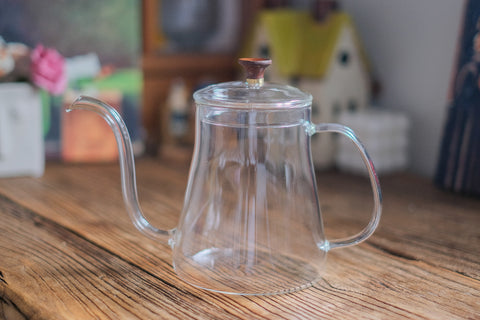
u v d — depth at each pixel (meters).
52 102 1.14
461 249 0.77
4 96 1.04
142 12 1.25
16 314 0.61
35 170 1.08
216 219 0.62
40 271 0.67
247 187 0.61
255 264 0.62
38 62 1.05
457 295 0.63
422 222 0.88
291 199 0.62
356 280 0.66
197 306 0.59
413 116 1.17
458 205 0.96
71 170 1.14
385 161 1.14
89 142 1.18
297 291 0.63
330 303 0.60
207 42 1.35
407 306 0.60
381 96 1.23
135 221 0.66
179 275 0.66
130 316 0.57
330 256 0.73
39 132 1.08
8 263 0.69
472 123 0.99
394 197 1.00
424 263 0.72
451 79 1.02
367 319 0.57
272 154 0.61
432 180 1.12
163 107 1.30
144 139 1.27
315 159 1.19
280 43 1.19
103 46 1.16
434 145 1.13
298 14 1.23
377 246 0.77
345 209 0.94
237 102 0.58
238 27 1.39
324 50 1.15
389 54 1.20
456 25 1.06
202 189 0.63
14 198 0.95
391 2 1.17
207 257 0.62
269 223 0.62
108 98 1.18
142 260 0.71
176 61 1.31
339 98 1.18
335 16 1.17
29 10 1.07
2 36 1.05
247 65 0.60
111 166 1.18
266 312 0.58
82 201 0.95
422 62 1.13
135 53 1.19
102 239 0.78
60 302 0.59
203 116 0.62
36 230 0.81
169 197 0.98
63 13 1.11
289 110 0.60
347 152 1.16
